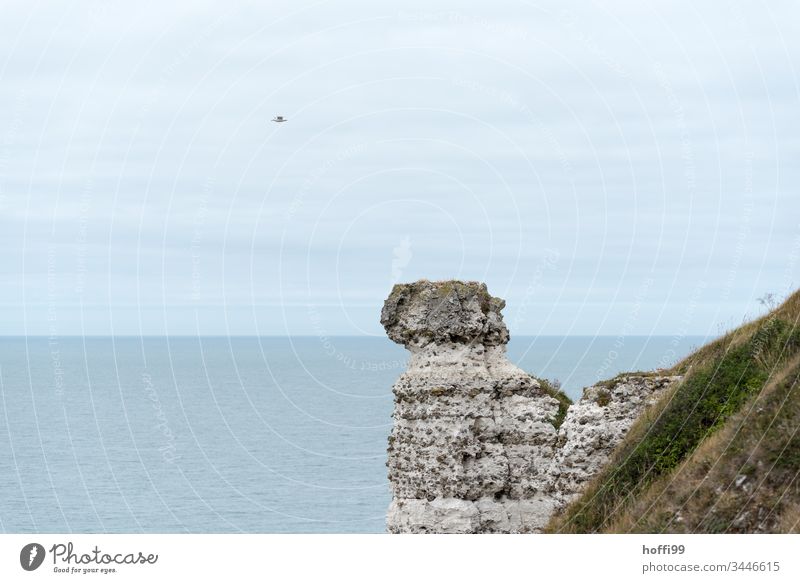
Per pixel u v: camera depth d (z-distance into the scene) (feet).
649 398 130.11
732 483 111.55
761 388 121.39
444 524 127.65
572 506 124.26
